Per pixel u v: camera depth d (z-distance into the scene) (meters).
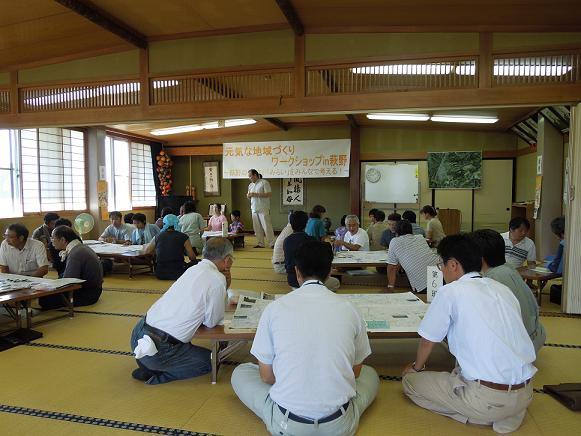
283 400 1.75
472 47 3.95
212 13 4.09
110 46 4.72
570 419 2.18
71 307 4.00
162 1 3.86
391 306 2.88
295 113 4.29
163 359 2.56
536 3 3.53
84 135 8.74
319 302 1.83
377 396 2.42
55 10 3.91
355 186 9.85
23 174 7.39
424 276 3.98
